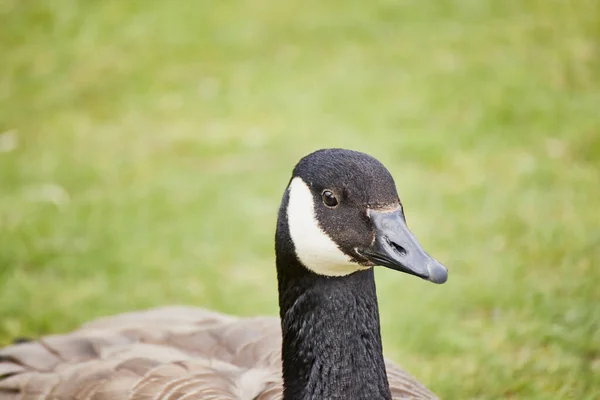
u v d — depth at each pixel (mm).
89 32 20062
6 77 18453
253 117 16422
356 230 6301
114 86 17953
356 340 6637
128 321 8719
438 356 10305
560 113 15547
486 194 13367
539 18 19531
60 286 12031
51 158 15359
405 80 17281
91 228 13227
